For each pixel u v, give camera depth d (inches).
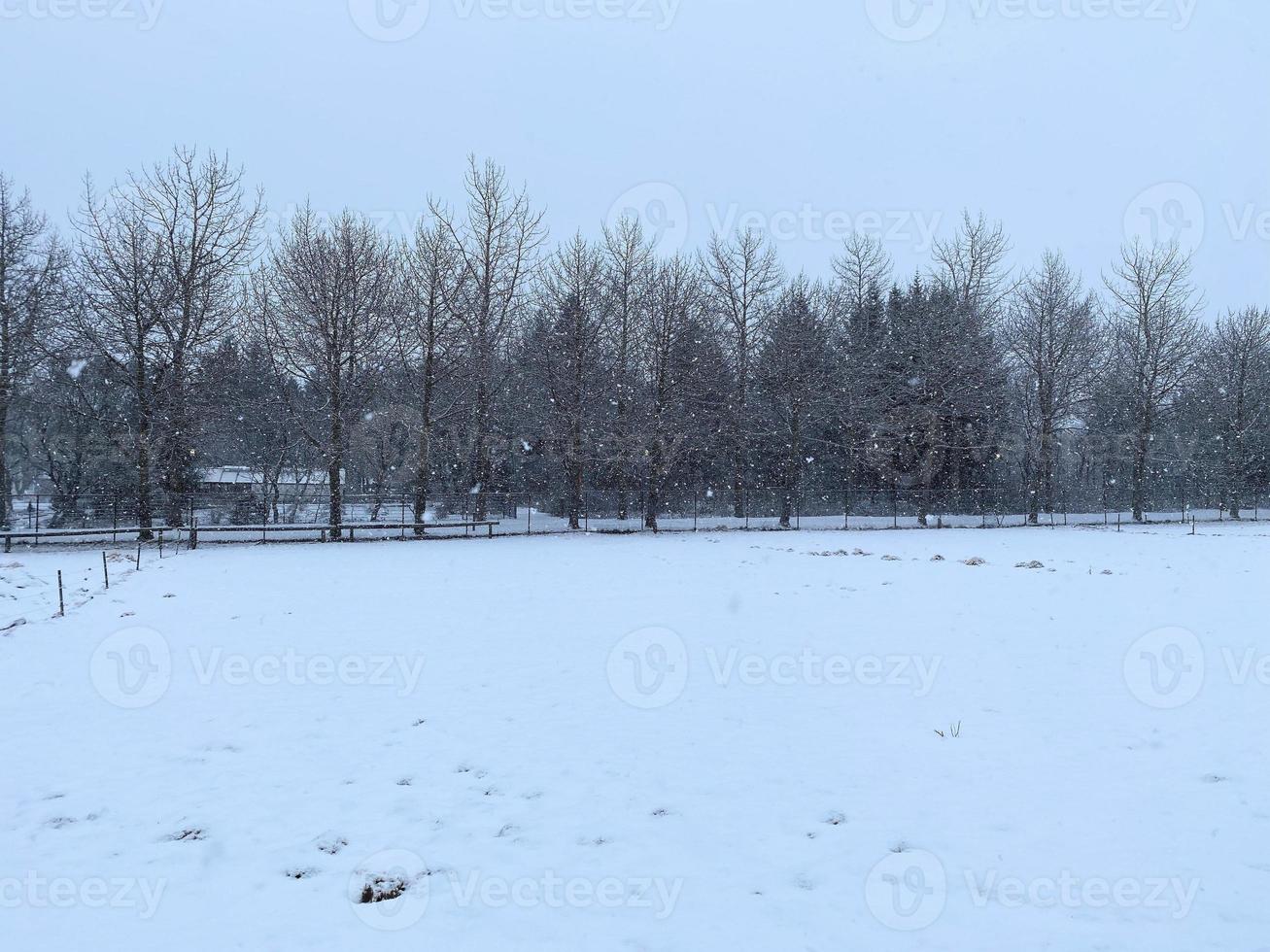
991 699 323.0
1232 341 1947.6
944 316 1739.7
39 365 1224.8
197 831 211.5
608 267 1518.2
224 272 1216.8
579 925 165.0
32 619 495.2
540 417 1587.1
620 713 309.0
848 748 268.5
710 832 208.1
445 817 218.7
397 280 1349.7
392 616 511.5
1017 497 1921.8
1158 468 2050.9
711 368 1627.7
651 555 967.6
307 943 159.2
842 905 171.5
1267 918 164.4
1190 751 261.3
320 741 279.3
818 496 1925.4
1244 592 605.0
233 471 1930.4
